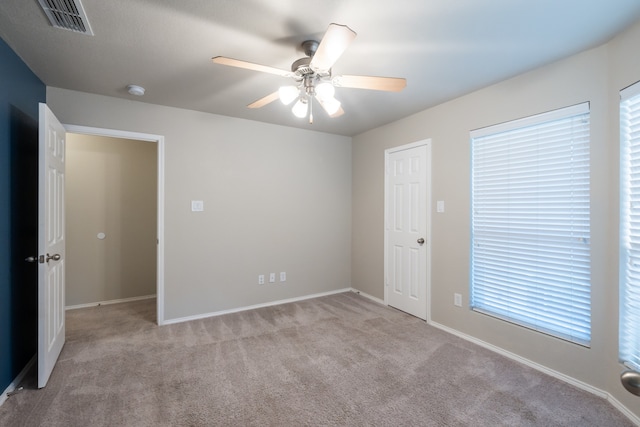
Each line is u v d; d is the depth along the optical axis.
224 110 3.30
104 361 2.37
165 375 2.18
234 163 3.56
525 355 2.38
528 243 2.41
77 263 3.70
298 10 1.63
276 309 3.66
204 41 1.95
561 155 2.20
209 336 2.86
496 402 1.91
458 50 2.04
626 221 1.84
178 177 3.24
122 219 3.95
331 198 4.31
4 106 1.93
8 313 1.96
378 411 1.82
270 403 1.88
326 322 3.24
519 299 2.47
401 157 3.60
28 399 1.89
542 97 2.28
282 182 3.91
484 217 2.73
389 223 3.79
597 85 2.00
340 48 1.47
